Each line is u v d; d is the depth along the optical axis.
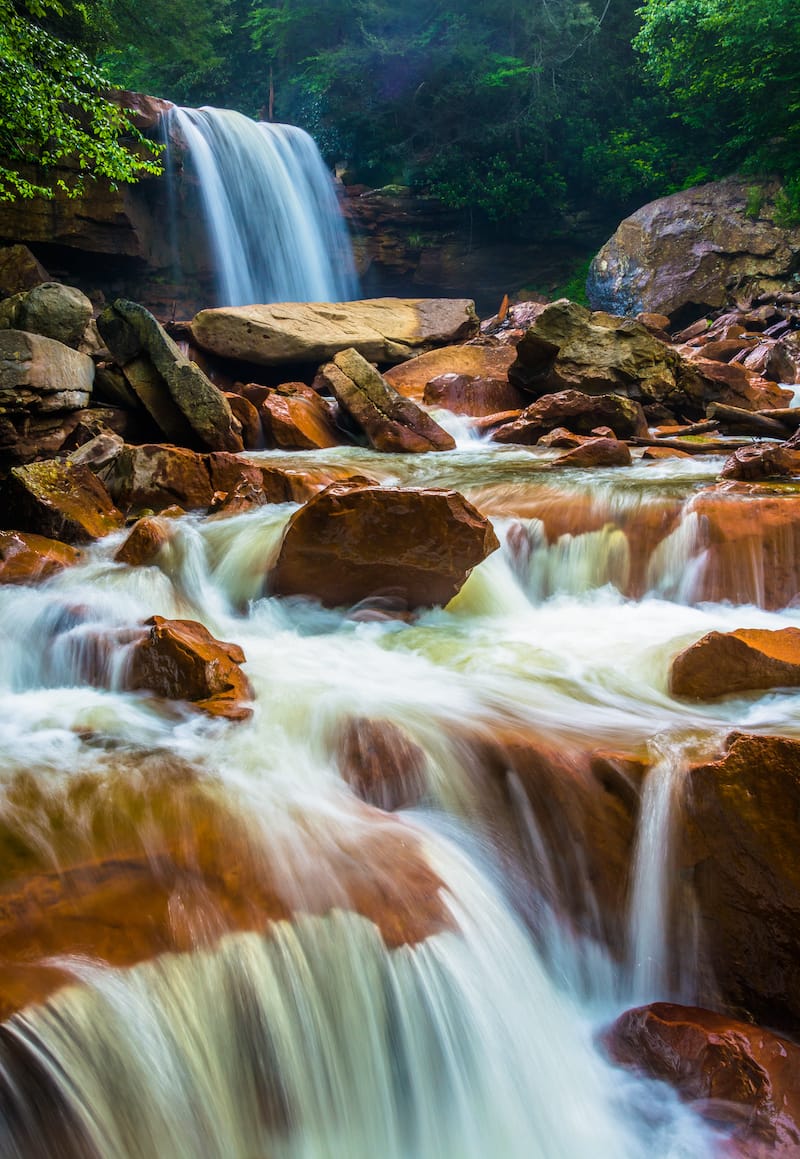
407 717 5.75
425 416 14.29
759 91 29.94
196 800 4.77
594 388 15.84
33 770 4.93
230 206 28.08
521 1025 4.55
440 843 5.03
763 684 6.26
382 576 7.95
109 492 10.73
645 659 6.90
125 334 13.34
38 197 22.88
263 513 9.93
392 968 4.24
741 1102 4.13
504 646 7.36
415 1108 4.18
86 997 3.58
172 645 6.16
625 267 30.92
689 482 10.25
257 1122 3.86
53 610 7.46
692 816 4.93
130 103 24.78
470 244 36.22
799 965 4.66
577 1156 4.14
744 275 28.89
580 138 36.34
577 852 5.21
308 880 4.44
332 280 32.94
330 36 38.28
